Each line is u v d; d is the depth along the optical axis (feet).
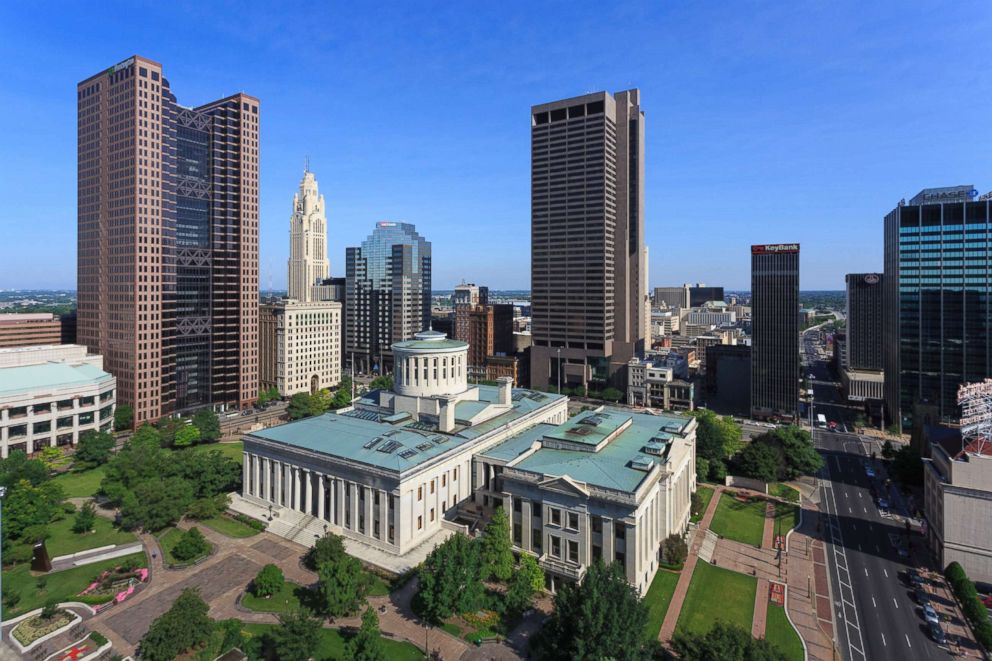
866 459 625.41
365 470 387.75
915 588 350.02
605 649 235.40
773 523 446.19
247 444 463.83
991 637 287.48
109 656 268.21
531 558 332.19
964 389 397.39
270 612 306.14
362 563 361.51
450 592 286.87
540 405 569.64
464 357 545.03
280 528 412.77
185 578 342.64
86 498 475.72
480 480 419.95
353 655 245.86
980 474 359.87
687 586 344.28
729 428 593.83
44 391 595.47
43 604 310.65
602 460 374.02
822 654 285.23
